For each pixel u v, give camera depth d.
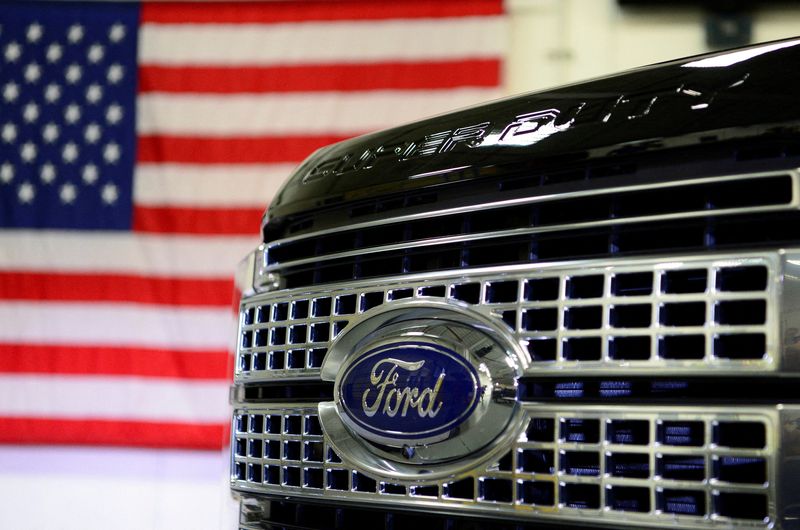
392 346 0.96
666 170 0.82
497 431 0.86
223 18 6.29
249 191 6.16
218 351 6.09
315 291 1.06
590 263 0.83
